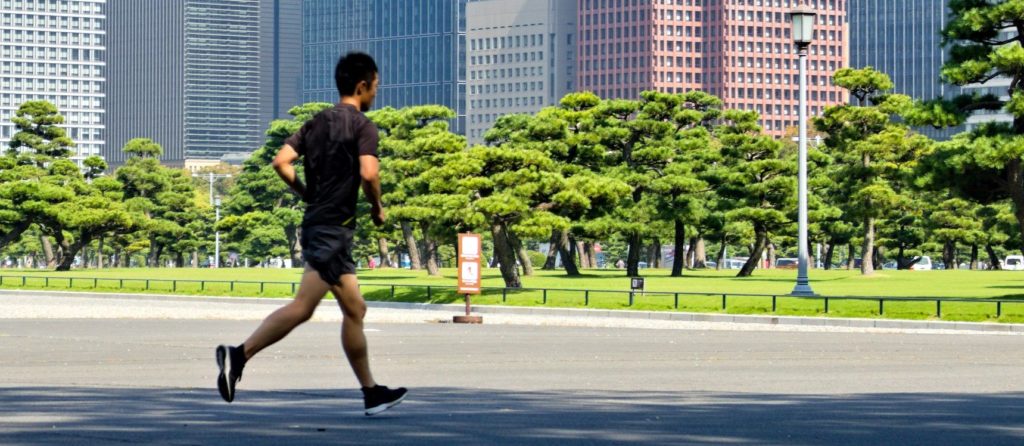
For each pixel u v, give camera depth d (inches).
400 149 5300.2
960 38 2893.7
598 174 4574.3
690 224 4894.2
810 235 6240.2
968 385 1002.1
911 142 4485.7
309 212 603.5
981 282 3973.9
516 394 864.3
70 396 806.5
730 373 1138.7
